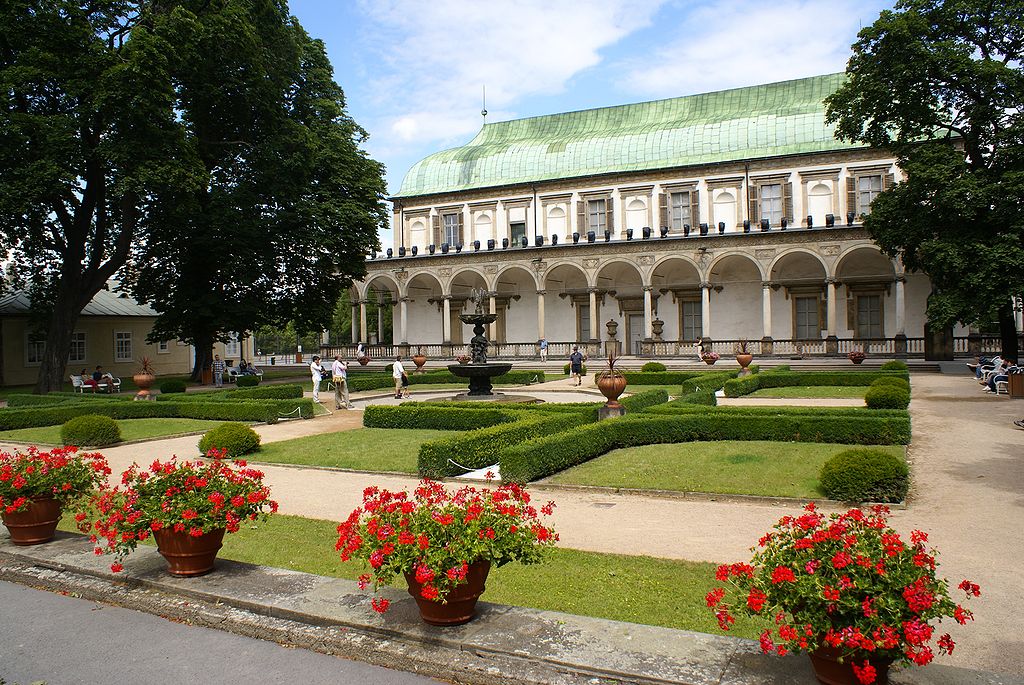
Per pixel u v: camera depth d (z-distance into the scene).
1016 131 30.11
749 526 10.88
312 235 42.25
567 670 5.80
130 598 7.88
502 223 57.84
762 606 5.38
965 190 30.38
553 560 9.25
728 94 56.56
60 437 21.53
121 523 8.19
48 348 36.31
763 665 5.64
